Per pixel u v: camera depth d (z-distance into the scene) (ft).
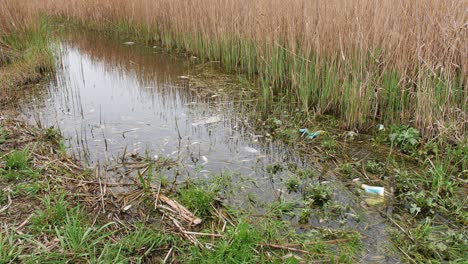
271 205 9.88
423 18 13.65
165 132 14.70
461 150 11.71
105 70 23.44
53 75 21.91
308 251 8.34
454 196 10.03
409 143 12.82
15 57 22.62
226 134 14.46
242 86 19.76
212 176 11.39
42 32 26.48
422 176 11.10
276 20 18.61
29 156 11.61
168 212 9.56
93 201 9.90
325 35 16.08
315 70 16.34
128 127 15.19
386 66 14.19
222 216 9.52
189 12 25.54
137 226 9.00
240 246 8.29
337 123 15.01
